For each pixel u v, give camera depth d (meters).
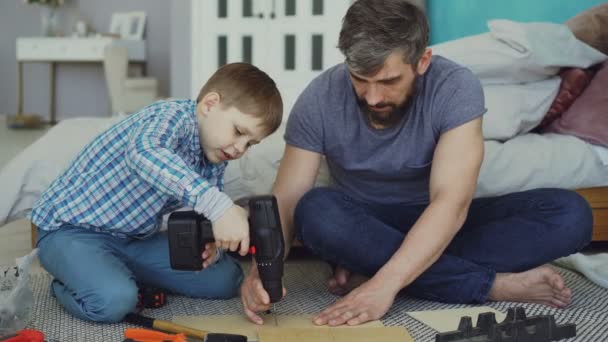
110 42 6.61
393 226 1.58
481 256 1.50
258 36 5.05
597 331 1.31
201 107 1.35
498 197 1.60
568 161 1.92
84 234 1.44
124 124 1.43
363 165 1.51
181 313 1.44
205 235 1.24
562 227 1.47
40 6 7.29
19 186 1.85
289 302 1.53
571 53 2.09
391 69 1.28
